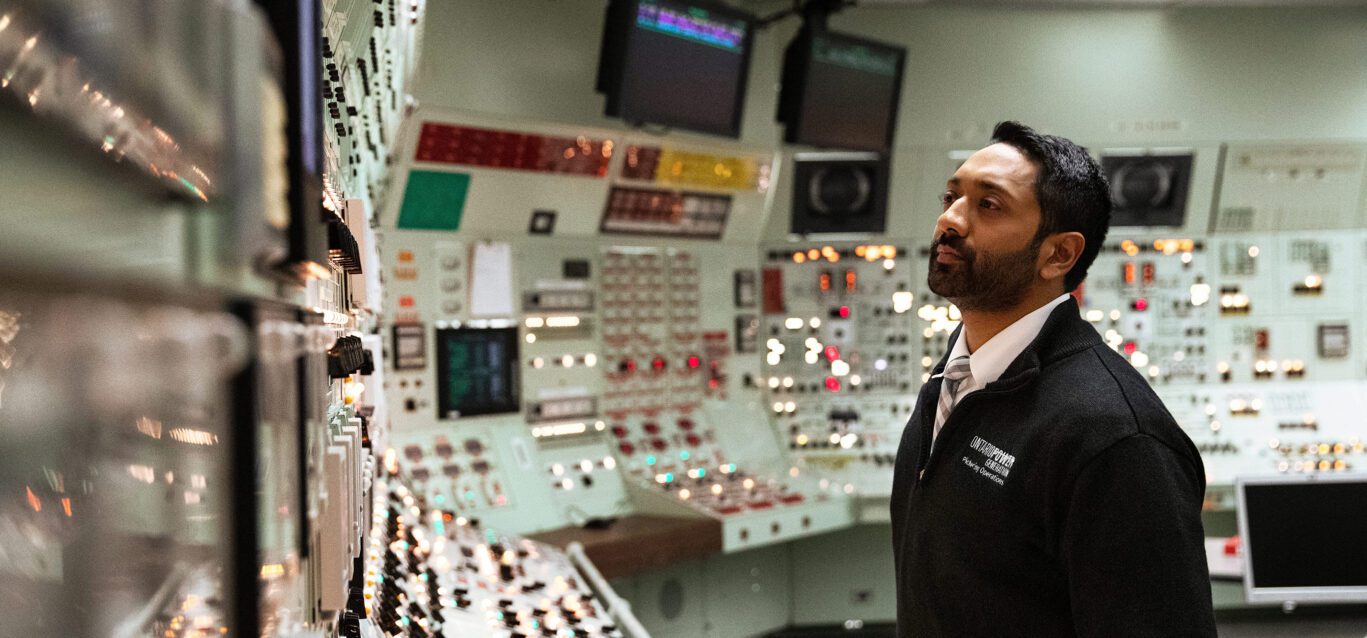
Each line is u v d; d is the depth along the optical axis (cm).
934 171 702
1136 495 134
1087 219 154
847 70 631
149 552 48
